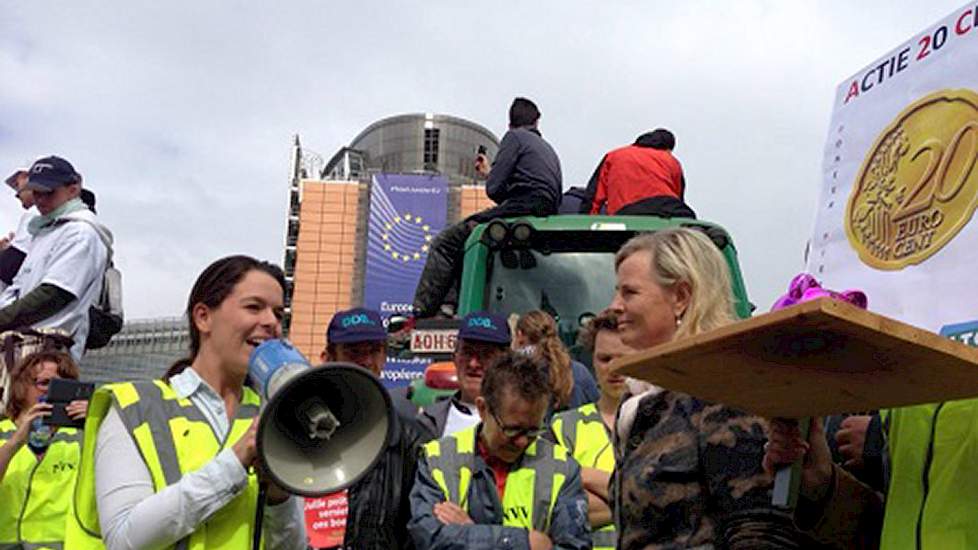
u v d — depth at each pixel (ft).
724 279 8.50
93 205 23.58
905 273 8.02
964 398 5.52
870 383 5.56
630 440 8.10
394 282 108.37
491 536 11.31
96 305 22.00
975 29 7.69
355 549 12.69
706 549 7.28
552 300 23.80
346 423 8.80
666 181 25.41
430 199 111.55
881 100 8.63
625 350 13.89
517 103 26.43
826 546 7.47
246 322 9.72
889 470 6.77
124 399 9.41
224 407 9.77
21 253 23.25
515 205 25.11
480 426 12.53
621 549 7.89
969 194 7.47
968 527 5.88
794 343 5.19
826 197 9.19
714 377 5.92
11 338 19.47
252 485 9.34
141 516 8.61
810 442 7.07
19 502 17.06
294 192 117.08
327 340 16.30
